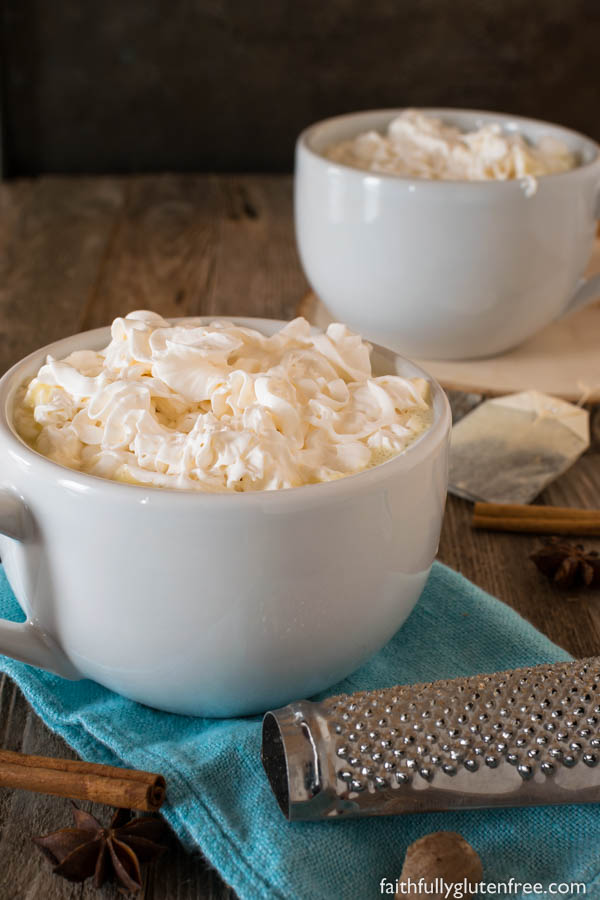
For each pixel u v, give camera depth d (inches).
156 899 18.5
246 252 37.8
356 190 27.2
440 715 18.9
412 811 18.8
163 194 44.1
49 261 36.3
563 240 27.4
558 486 25.6
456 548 24.0
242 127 48.3
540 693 19.2
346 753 18.6
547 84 47.7
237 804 19.0
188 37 46.1
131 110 47.5
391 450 19.5
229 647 18.8
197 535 18.1
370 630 19.5
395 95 47.8
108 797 18.8
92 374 20.5
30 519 18.8
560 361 28.8
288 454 18.9
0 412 19.6
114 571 18.5
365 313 28.4
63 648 19.6
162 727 20.0
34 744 20.3
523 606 22.8
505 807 19.0
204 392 19.7
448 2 45.8
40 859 18.8
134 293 33.9
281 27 46.1
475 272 27.1
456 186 26.5
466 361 28.8
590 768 18.8
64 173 48.6
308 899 18.1
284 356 20.6
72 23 45.3
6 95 46.4
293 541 18.3
